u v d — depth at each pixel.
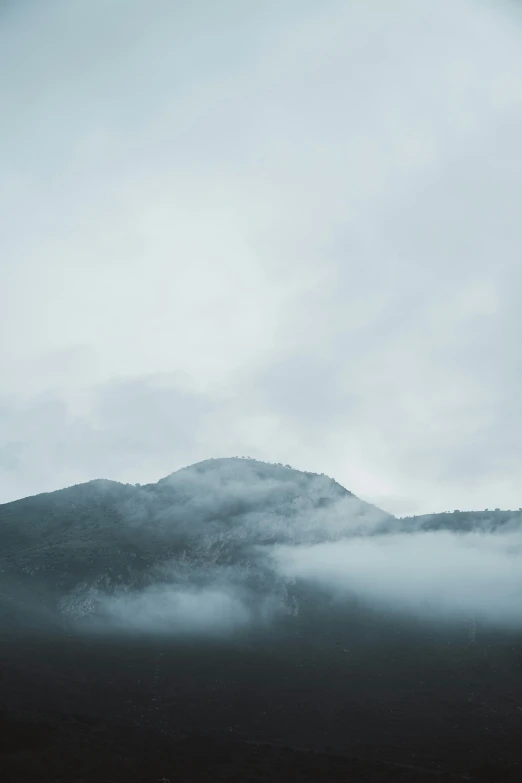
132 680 165.12
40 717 132.12
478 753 145.50
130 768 118.44
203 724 148.38
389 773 127.12
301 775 123.88
